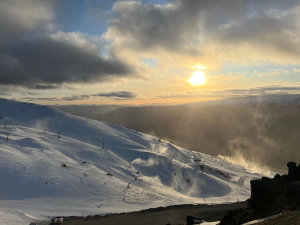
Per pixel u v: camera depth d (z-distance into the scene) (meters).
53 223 39.78
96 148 121.31
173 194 79.56
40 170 67.12
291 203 23.48
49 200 53.53
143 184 83.75
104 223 42.22
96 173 76.81
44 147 93.81
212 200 76.19
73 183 64.44
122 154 129.75
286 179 30.30
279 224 18.56
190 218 42.22
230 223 31.41
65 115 187.62
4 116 161.38
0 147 75.50
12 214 40.28
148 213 49.44
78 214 46.38
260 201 30.47
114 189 66.19
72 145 114.75
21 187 57.41
